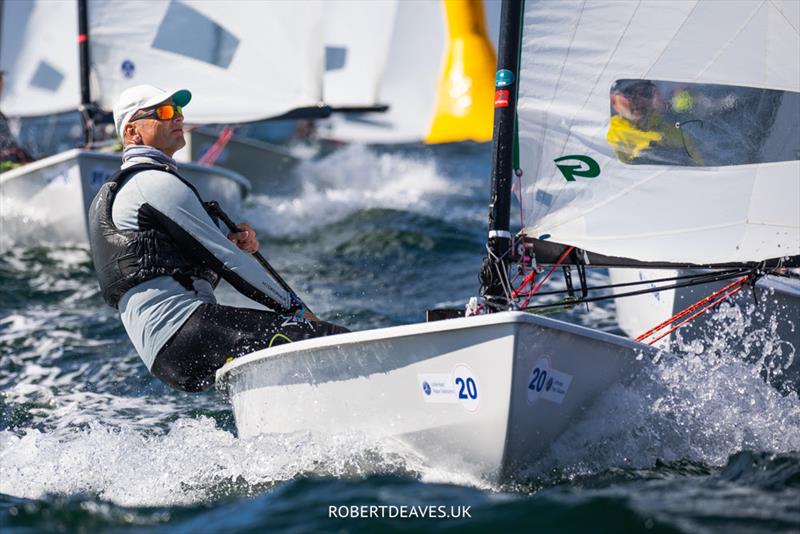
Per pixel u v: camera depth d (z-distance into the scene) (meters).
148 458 13.77
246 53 26.45
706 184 13.85
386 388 12.52
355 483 12.50
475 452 12.02
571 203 13.75
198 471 13.38
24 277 25.34
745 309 16.20
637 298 19.03
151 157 14.08
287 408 13.55
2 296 23.72
